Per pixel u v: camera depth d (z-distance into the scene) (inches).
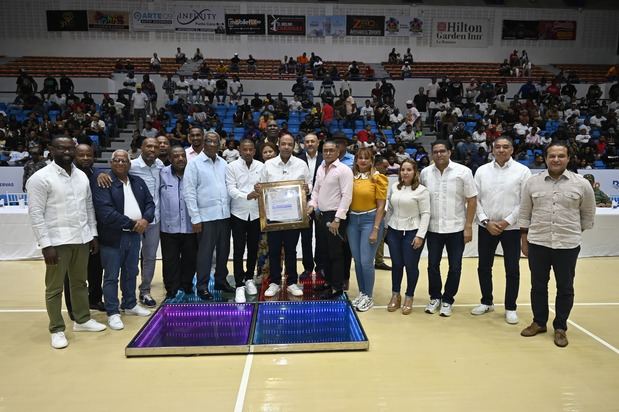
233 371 110.4
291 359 117.0
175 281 155.5
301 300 152.6
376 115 462.0
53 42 599.5
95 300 150.5
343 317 144.1
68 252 124.3
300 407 95.2
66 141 120.3
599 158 393.1
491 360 116.5
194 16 605.0
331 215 147.7
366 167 147.3
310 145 163.8
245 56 617.6
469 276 193.2
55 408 94.9
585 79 598.9
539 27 631.8
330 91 488.7
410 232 146.3
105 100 458.6
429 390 102.1
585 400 98.6
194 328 133.7
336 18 615.2
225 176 152.5
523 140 418.6
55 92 470.9
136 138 359.9
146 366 113.0
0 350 121.5
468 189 139.9
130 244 140.0
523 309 154.0
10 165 330.6
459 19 624.4
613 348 124.0
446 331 134.6
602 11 633.6
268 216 148.6
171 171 150.9
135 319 142.9
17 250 210.1
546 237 125.6
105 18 597.9
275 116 456.8
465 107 493.7
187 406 95.5
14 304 155.7
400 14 620.1
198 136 166.9
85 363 114.3
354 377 107.7
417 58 631.8
